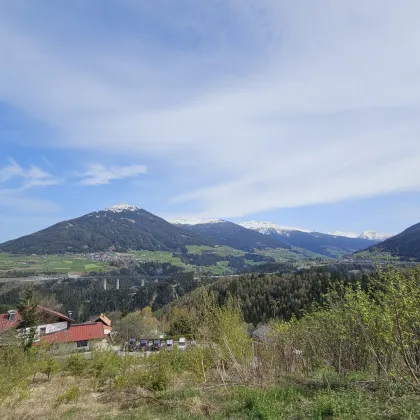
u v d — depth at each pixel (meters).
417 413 4.82
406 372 6.84
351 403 5.50
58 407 9.97
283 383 7.80
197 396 8.02
